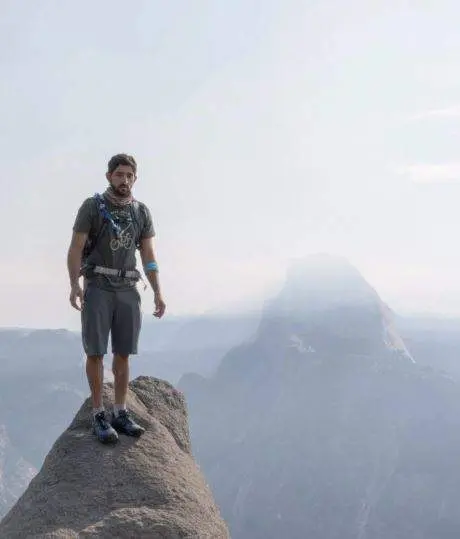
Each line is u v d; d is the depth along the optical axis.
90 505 5.01
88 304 5.69
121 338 5.80
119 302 5.75
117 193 5.73
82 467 5.26
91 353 5.66
